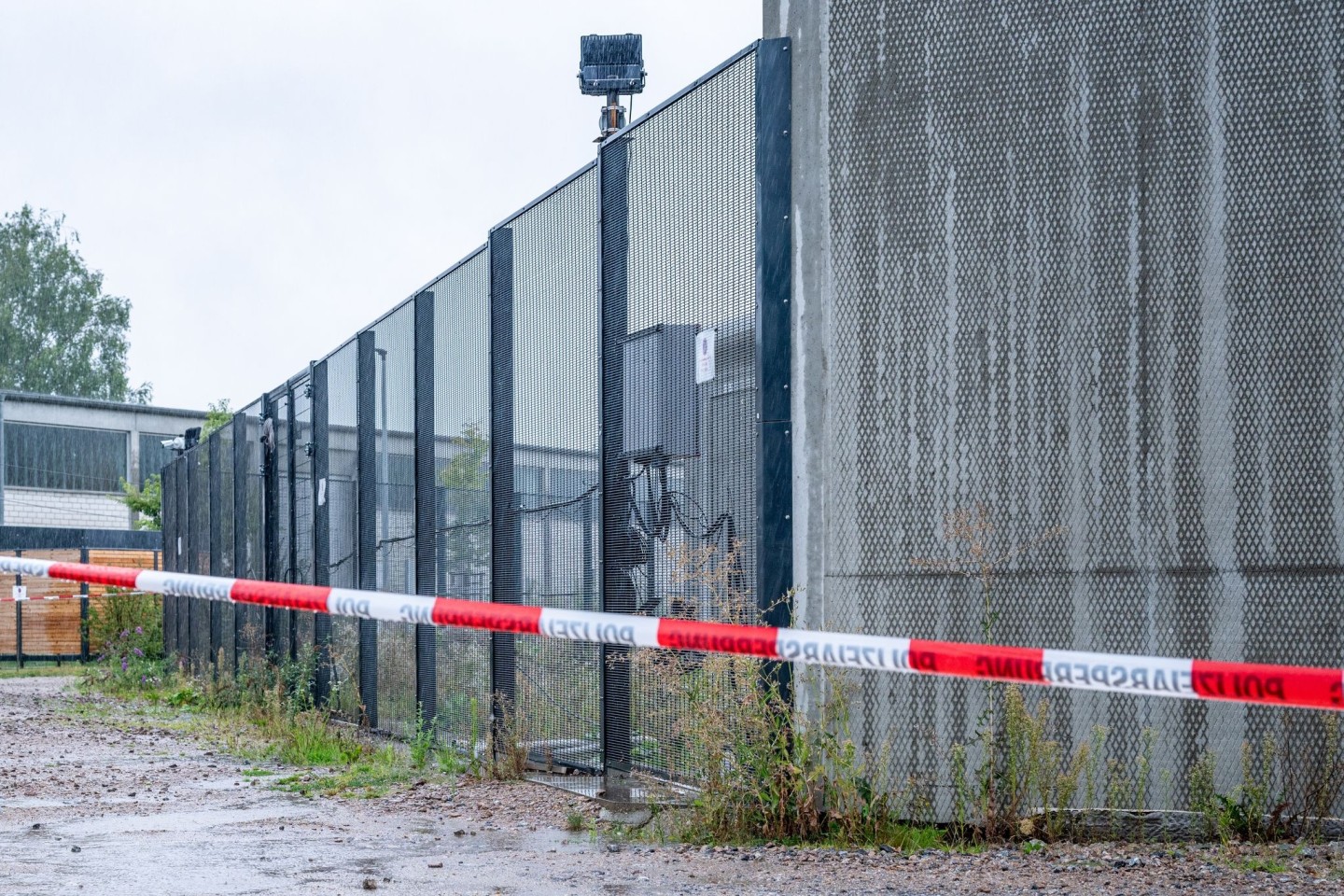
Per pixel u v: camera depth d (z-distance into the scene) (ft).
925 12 19.94
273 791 25.79
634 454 22.84
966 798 19.15
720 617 20.51
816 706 19.72
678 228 22.08
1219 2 18.93
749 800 19.58
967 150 19.72
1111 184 19.24
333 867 17.31
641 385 22.72
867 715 19.77
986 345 19.60
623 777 22.61
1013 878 15.85
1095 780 18.98
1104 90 19.30
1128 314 19.15
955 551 19.57
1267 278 18.75
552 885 15.92
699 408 21.42
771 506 20.08
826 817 19.31
